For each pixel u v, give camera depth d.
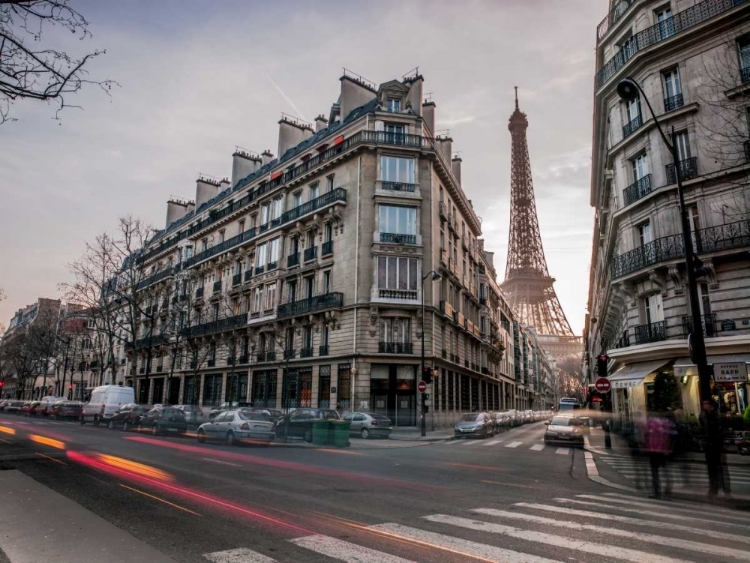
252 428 20.25
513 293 145.00
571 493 10.06
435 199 37.31
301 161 41.16
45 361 61.88
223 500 8.17
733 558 5.46
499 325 66.62
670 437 12.38
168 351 52.53
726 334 19.33
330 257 35.59
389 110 37.19
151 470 11.57
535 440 28.27
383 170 35.16
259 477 10.89
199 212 55.62
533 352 112.00
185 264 52.78
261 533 6.18
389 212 34.47
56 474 10.50
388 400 32.09
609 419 20.09
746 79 20.00
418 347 32.59
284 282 39.22
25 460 12.77
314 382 34.25
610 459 17.22
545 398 139.25
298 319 36.41
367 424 26.84
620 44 26.05
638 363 23.72
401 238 33.75
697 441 16.48
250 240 43.25
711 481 9.58
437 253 36.56
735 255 19.42
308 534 6.15
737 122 19.06
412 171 35.62
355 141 35.50
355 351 31.84
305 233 38.56
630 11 24.64
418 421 32.00
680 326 20.70
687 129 21.67
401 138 35.72
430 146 36.28
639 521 7.33
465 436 29.53
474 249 51.72
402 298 32.97
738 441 16.84
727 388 20.17
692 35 21.78
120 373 64.31
